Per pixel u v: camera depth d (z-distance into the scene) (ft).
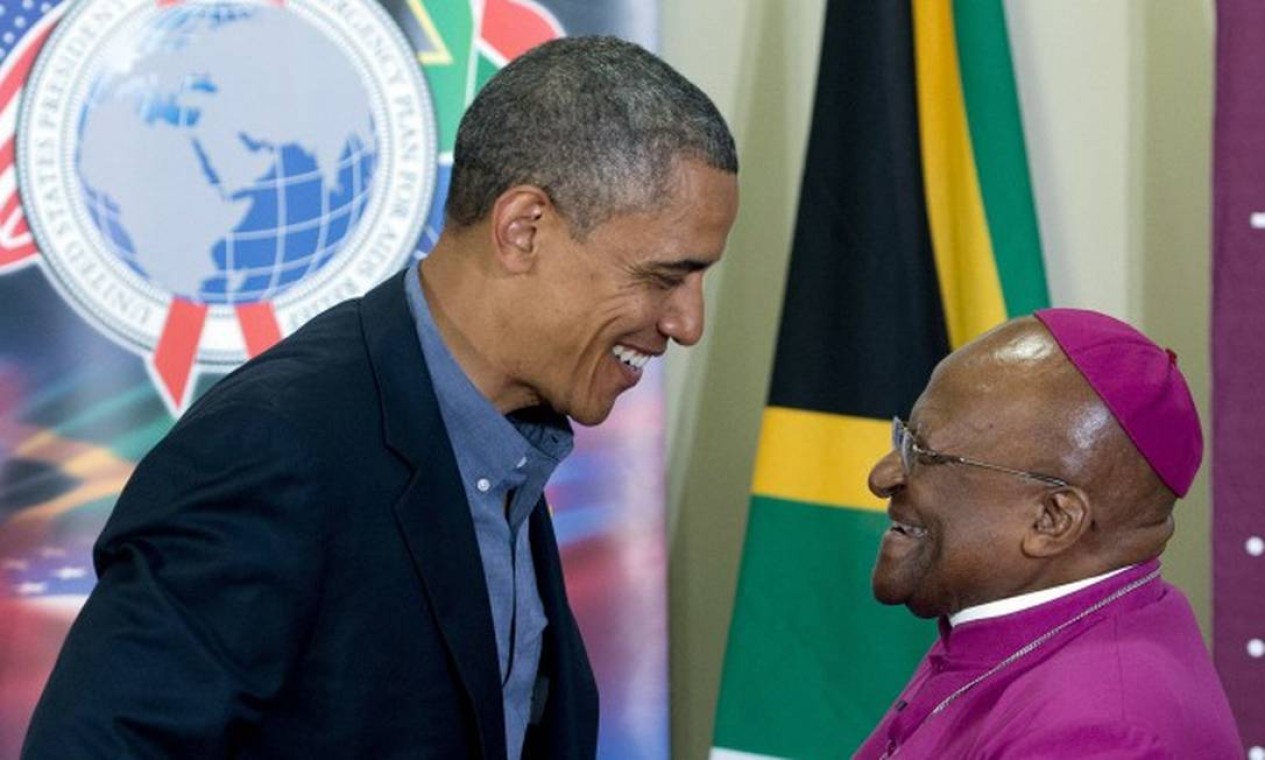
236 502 13.10
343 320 14.40
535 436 15.01
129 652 12.84
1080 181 26.12
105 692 12.77
